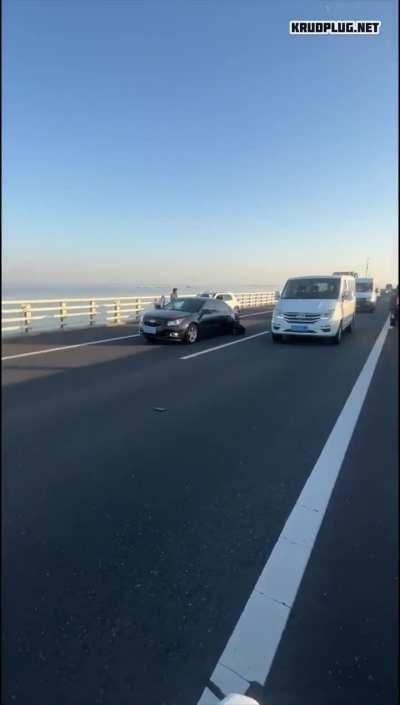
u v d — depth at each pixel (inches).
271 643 82.8
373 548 111.5
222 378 319.3
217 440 190.5
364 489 144.1
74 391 277.7
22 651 80.5
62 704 71.0
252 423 213.9
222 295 999.6
